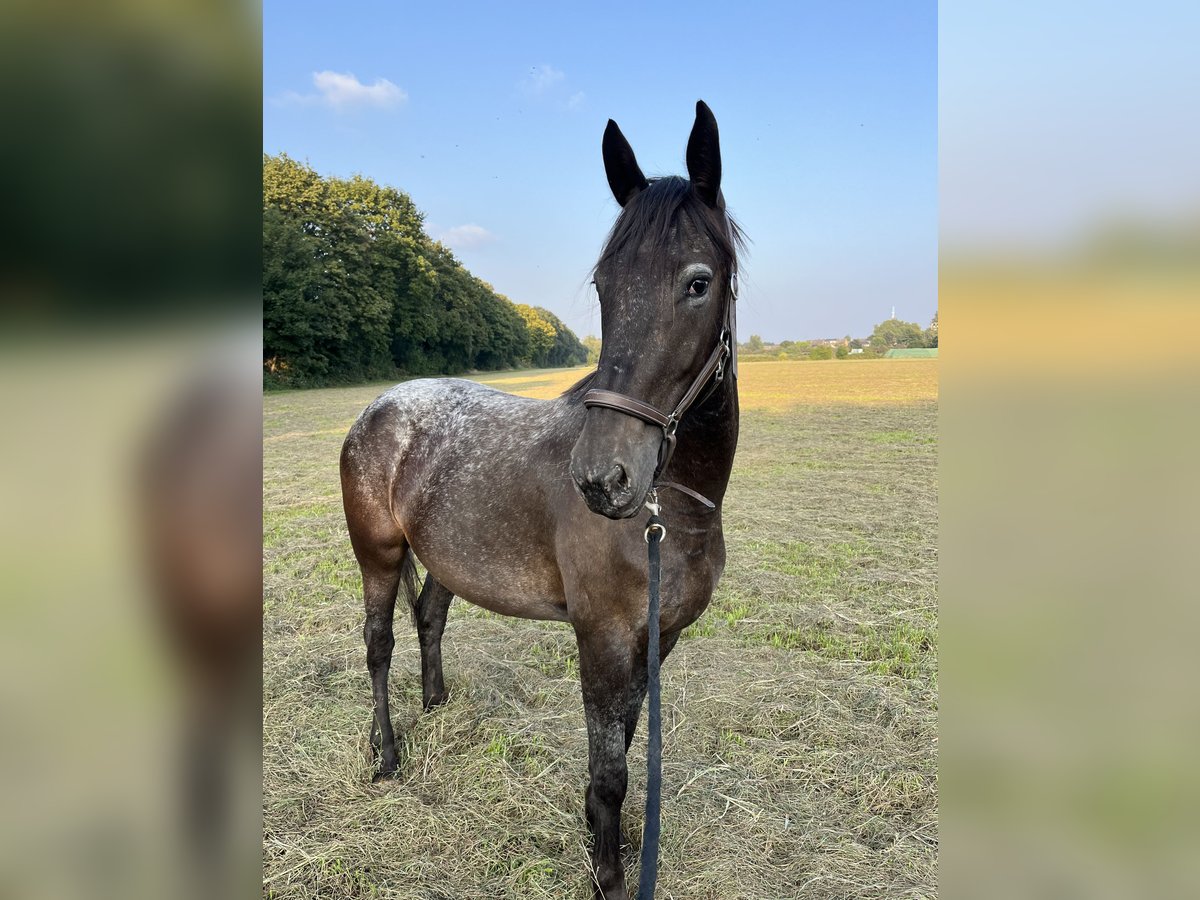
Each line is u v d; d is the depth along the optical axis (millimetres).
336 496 8258
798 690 3488
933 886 2223
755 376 29547
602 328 1681
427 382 3166
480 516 2402
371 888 2225
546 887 2227
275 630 4246
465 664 3773
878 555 5820
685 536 1964
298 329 28578
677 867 2322
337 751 2895
